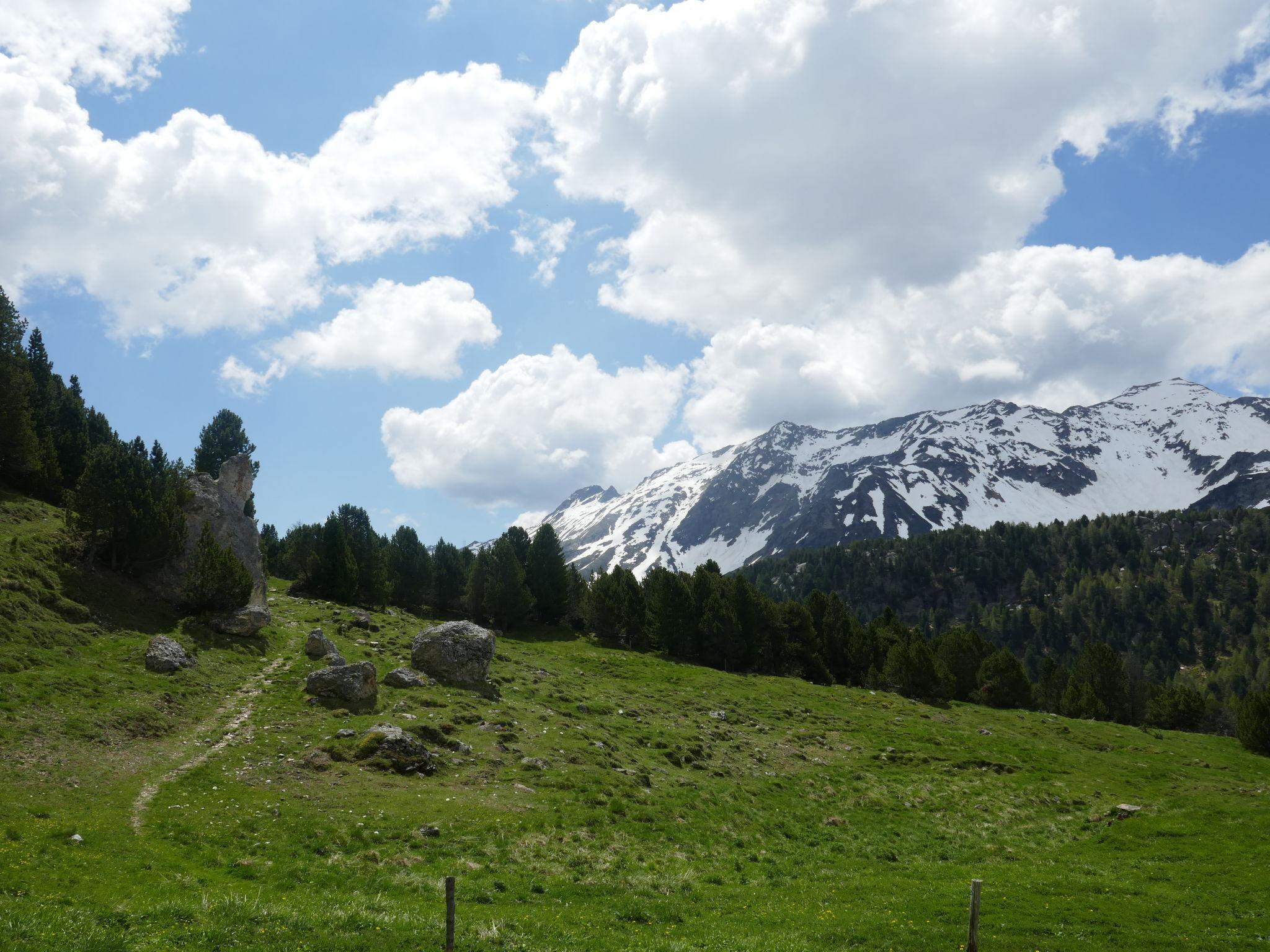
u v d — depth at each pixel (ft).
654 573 444.55
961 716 304.91
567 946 72.95
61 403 336.90
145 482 226.38
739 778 180.34
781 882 111.04
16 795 103.30
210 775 125.80
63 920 63.46
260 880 88.07
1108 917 93.40
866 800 174.19
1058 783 206.49
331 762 139.54
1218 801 183.73
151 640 181.57
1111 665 424.46
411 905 82.07
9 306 279.90
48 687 143.54
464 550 479.00
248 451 433.07
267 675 191.42
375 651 234.79
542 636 394.32
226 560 223.71
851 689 346.74
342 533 335.88
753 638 389.60
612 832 125.08
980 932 86.79
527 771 150.30
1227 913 96.89
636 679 301.63
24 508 246.27
